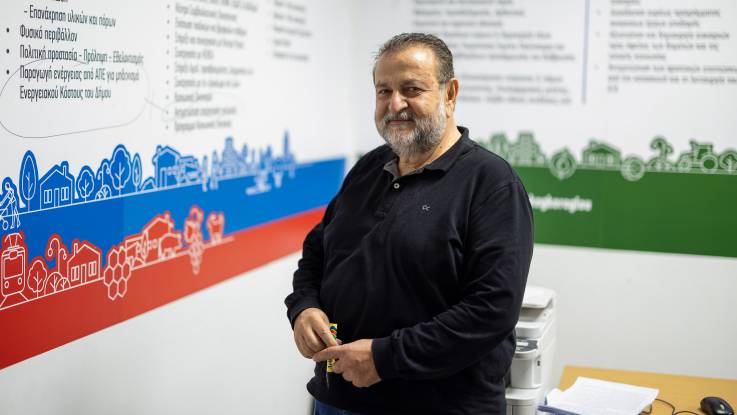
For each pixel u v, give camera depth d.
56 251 1.77
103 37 1.89
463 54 3.30
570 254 3.23
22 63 1.65
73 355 1.85
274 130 2.80
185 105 2.24
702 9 2.98
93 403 1.93
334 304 1.63
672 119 3.06
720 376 3.09
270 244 2.81
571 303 3.25
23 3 1.64
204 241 2.38
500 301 1.42
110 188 1.94
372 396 1.55
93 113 1.87
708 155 3.03
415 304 1.51
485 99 3.29
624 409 1.88
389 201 1.59
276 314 2.89
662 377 2.26
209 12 2.34
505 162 1.56
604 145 3.16
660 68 3.05
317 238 1.85
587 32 3.13
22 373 1.70
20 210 1.67
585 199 3.20
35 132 1.69
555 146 3.22
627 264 3.16
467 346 1.42
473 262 1.47
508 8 3.22
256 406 2.77
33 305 1.72
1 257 1.62
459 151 1.57
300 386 3.12
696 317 3.10
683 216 3.08
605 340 3.22
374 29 3.43
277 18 2.78
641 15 3.05
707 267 3.07
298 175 3.01
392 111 1.54
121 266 2.00
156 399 2.19
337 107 3.35
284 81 2.86
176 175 2.22
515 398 1.92
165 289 2.19
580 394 1.99
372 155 1.78
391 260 1.53
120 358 2.02
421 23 3.35
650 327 3.16
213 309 2.46
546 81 3.20
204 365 2.42
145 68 2.05
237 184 2.56
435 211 1.52
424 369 1.43
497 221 1.47
